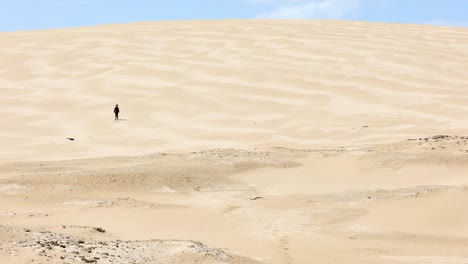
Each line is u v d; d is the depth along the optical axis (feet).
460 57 176.24
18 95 157.79
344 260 44.86
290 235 53.78
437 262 44.93
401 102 138.72
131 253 40.60
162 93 152.97
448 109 131.54
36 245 40.16
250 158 87.40
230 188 74.13
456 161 79.87
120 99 150.92
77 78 169.17
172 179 74.64
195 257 39.83
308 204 65.57
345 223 58.70
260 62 174.81
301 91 149.69
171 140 121.49
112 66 177.78
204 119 134.82
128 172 75.51
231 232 54.49
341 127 123.24
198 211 62.18
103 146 118.73
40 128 134.00
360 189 71.82
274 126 127.65
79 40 211.20
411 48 187.11
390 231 55.57
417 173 76.43
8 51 198.90
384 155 84.12
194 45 197.77
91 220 57.52
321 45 192.13
